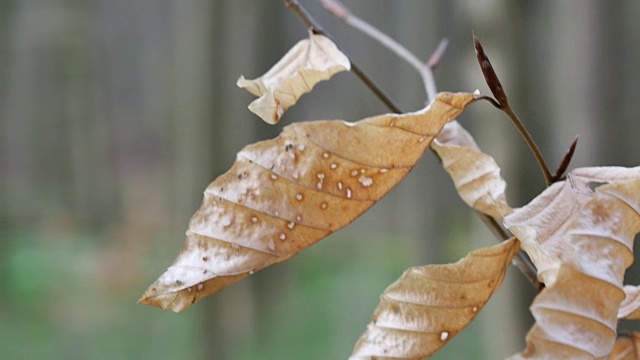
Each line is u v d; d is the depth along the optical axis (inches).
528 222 16.8
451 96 17.0
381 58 123.7
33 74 221.0
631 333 17.2
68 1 221.8
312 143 17.1
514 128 42.2
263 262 17.0
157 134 223.9
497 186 17.7
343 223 17.1
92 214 214.1
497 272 17.3
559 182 17.2
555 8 44.4
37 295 148.1
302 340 111.8
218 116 84.9
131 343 125.5
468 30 43.5
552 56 44.4
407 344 17.2
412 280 17.2
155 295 16.9
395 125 17.0
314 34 18.5
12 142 219.5
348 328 115.3
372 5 127.8
